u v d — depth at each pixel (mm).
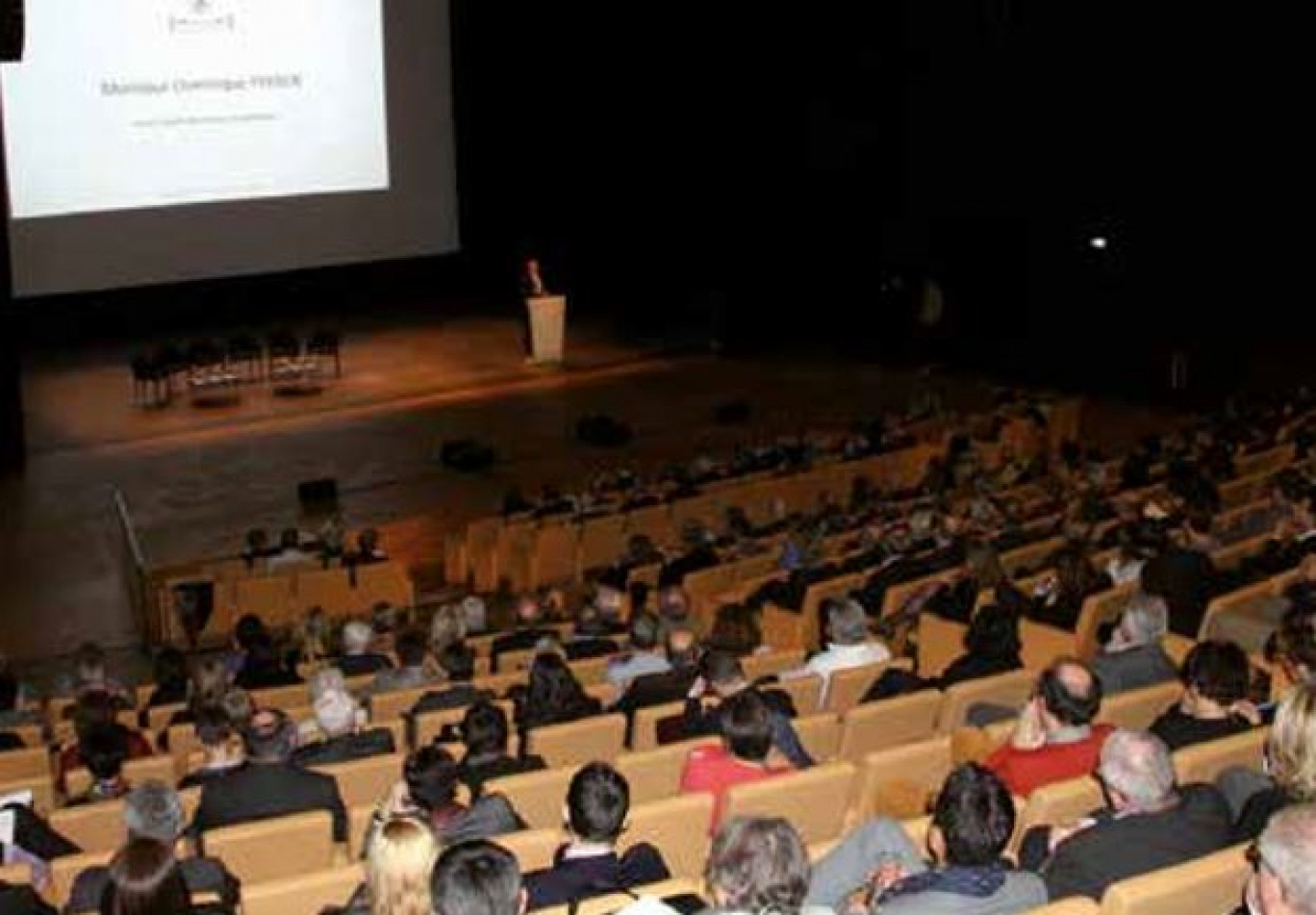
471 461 20094
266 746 6633
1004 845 4406
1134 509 12406
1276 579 8938
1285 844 3447
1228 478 14242
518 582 15617
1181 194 21938
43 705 11664
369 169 25234
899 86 24500
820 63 24891
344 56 24672
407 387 23469
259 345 23453
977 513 12758
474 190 26734
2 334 19609
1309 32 20156
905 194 24859
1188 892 4238
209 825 6504
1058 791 5242
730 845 4051
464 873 3820
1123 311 22938
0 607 15930
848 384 24078
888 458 17625
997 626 8023
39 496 19062
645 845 5043
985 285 24406
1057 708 5680
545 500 16891
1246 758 5516
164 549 17312
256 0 23781
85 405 22594
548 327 24719
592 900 4613
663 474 18047
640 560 13641
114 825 6938
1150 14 21781
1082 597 9359
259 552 15297
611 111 26594
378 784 7242
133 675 14320
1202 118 21516
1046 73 23016
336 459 20406
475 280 28031
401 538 17641
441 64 25688
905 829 5129
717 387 23922
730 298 26172
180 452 20641
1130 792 4707
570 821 4859
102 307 26156
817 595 10891
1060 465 16453
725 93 25594
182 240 23734
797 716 7496
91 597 16172
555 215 27422
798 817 5883
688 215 26438
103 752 7473
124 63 22859
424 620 15141
